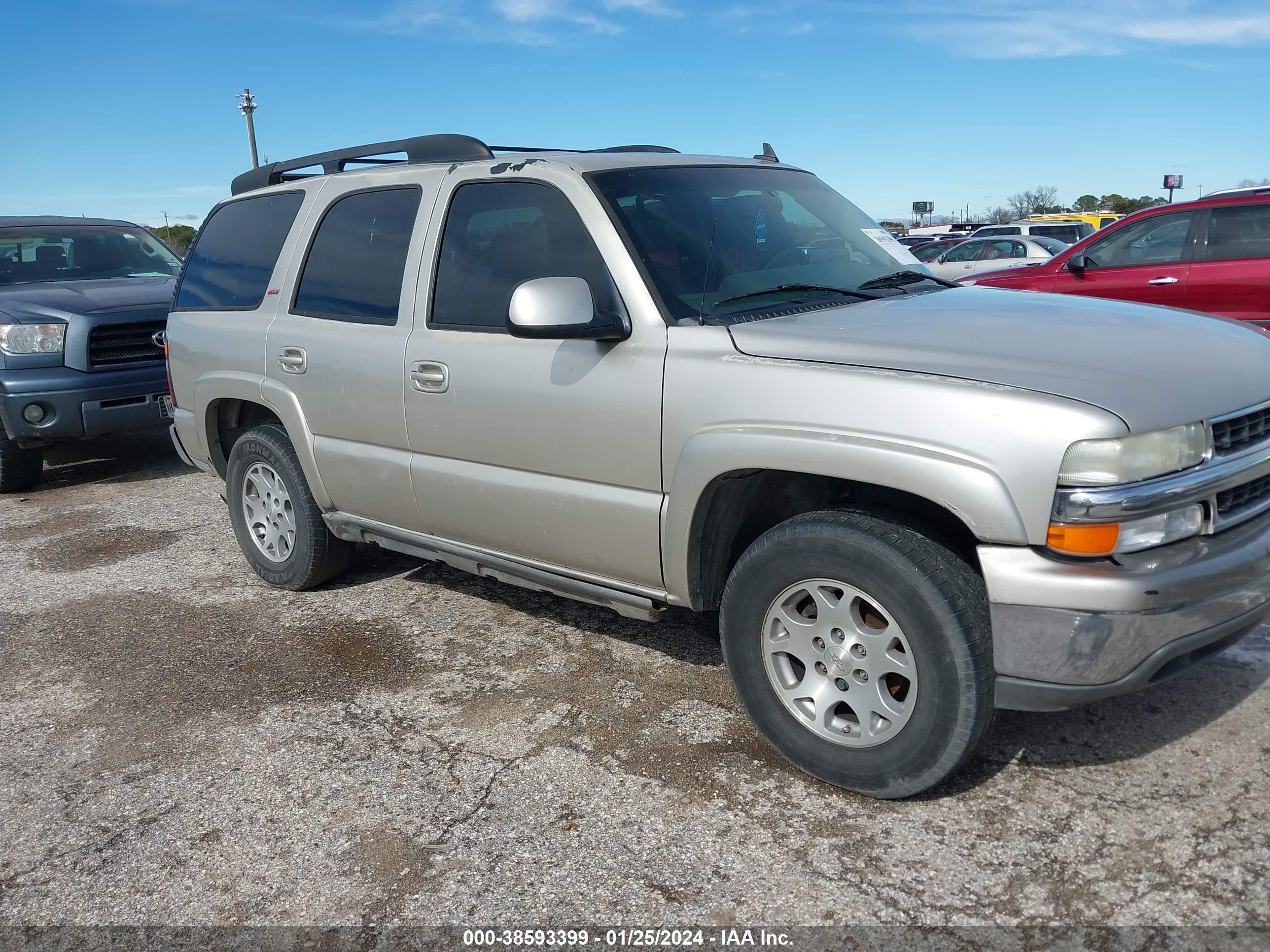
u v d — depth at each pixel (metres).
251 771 3.25
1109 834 2.66
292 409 4.36
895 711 2.76
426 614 4.50
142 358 7.35
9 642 4.48
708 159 3.91
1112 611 2.40
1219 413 2.59
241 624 4.52
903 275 3.78
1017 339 2.80
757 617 2.97
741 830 2.78
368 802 3.03
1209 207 8.08
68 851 2.89
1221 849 2.57
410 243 3.90
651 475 3.13
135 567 5.45
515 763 3.20
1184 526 2.52
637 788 3.01
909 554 2.61
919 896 2.47
